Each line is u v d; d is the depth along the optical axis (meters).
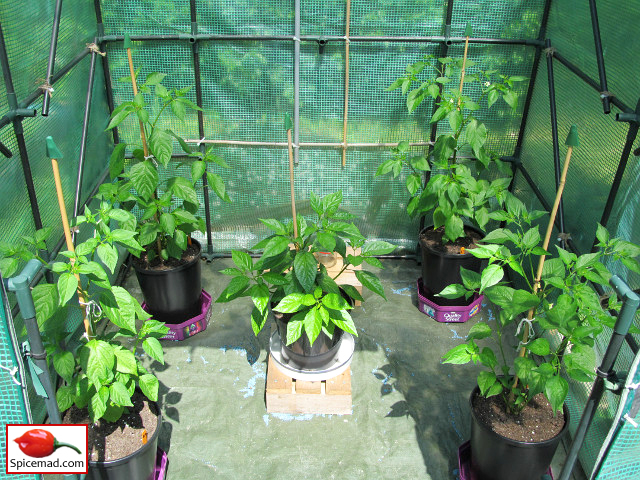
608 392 2.74
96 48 3.76
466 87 4.23
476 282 2.64
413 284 4.53
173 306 3.75
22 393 2.02
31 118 3.04
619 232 2.91
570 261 2.41
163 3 3.91
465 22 4.00
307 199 4.61
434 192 3.75
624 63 2.98
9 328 1.90
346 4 3.91
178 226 3.60
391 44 4.06
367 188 4.56
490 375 2.62
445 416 3.34
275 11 3.93
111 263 2.38
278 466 3.02
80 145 3.66
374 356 3.78
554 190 3.76
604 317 2.26
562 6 3.76
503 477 2.68
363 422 3.29
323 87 4.18
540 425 2.63
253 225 4.70
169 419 3.28
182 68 4.11
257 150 4.38
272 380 3.32
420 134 4.38
